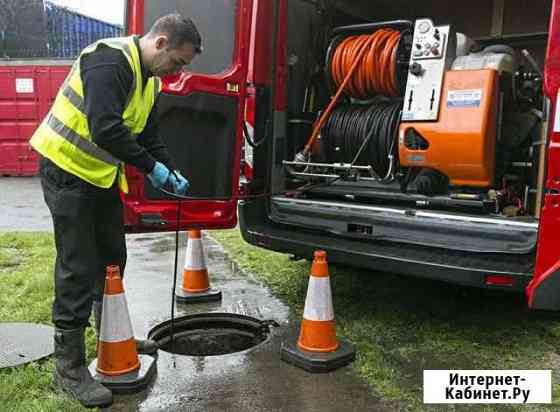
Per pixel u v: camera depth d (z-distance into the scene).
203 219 3.80
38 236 6.40
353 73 4.41
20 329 3.69
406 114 3.96
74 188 2.69
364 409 2.78
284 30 4.29
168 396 2.91
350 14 5.05
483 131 3.66
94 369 3.06
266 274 5.12
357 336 3.67
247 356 3.39
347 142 4.46
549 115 2.94
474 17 5.93
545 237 2.97
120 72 2.57
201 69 3.64
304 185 4.58
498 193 3.77
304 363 3.19
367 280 4.94
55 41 17.33
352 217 3.97
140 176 3.45
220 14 3.68
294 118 4.54
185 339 3.97
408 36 4.30
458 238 3.52
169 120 3.51
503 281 3.12
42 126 2.77
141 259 5.70
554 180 2.93
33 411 2.68
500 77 3.82
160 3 3.38
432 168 3.96
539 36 5.69
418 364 3.27
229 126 3.79
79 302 2.78
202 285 4.42
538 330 3.80
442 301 4.39
